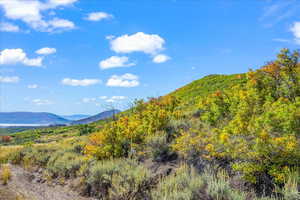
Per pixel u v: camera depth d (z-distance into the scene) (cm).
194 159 658
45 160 1166
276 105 664
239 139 547
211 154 601
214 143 621
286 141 484
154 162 748
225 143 554
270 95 838
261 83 912
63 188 805
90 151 919
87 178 750
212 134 700
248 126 558
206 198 441
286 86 841
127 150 907
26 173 1052
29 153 1352
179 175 562
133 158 815
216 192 429
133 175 621
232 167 527
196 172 588
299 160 480
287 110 545
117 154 872
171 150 760
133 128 955
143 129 967
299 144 492
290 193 404
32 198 717
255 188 493
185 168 630
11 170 1128
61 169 930
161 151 757
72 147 1258
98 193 681
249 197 460
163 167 691
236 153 533
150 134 912
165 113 1022
